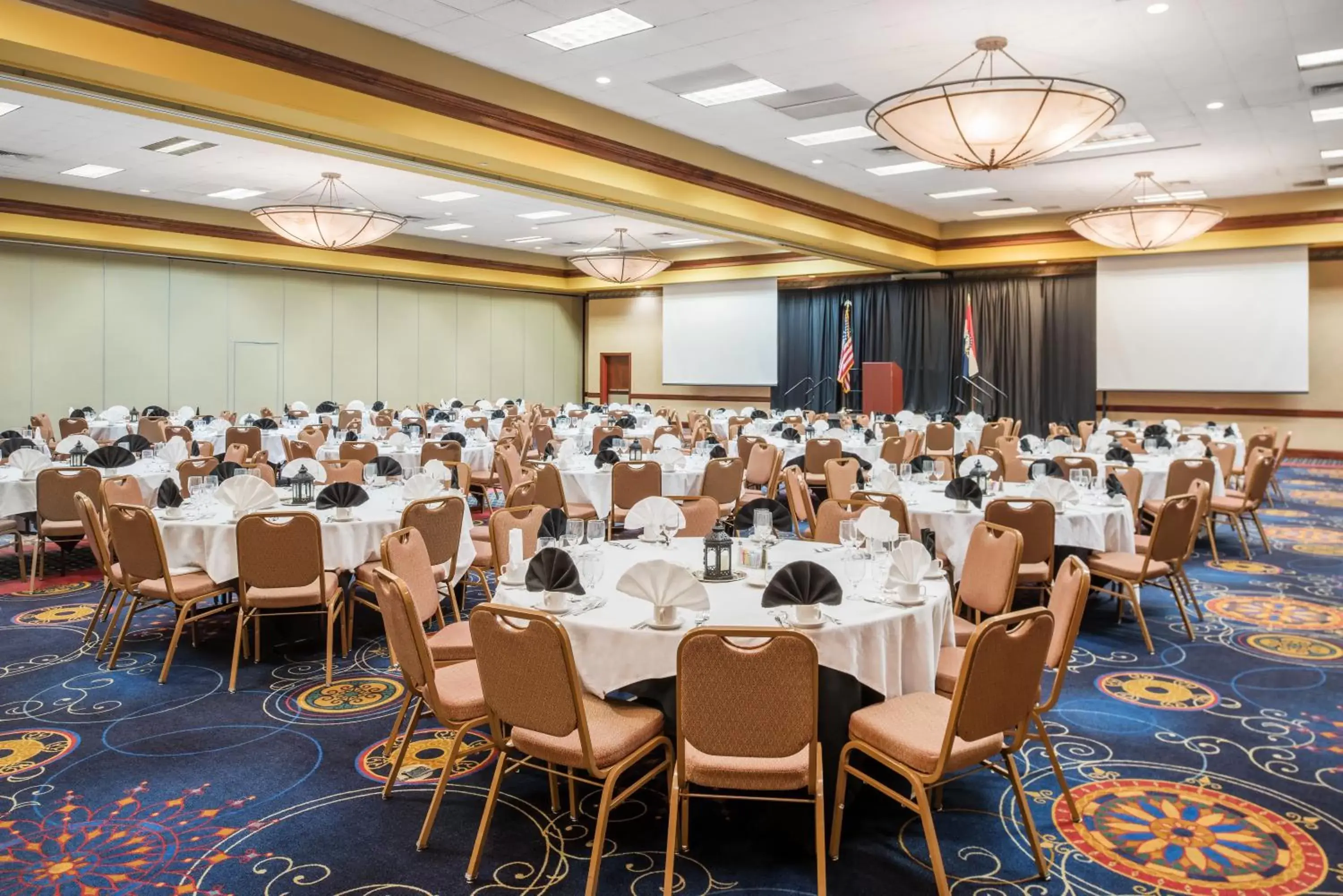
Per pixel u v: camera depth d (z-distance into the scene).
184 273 16.11
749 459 9.31
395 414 15.34
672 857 2.68
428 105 7.49
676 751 2.81
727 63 7.69
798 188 12.15
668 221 11.59
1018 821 3.29
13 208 12.74
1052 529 5.10
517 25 6.92
